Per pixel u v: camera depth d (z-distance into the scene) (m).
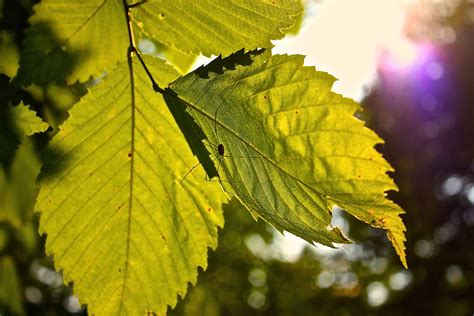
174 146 0.49
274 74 0.45
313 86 0.45
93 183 0.49
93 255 0.50
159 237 0.51
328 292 1.98
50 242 0.50
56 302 1.04
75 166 0.49
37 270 1.00
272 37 0.46
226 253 1.57
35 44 0.46
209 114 0.46
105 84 0.47
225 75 0.45
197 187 0.50
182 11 0.46
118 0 0.46
